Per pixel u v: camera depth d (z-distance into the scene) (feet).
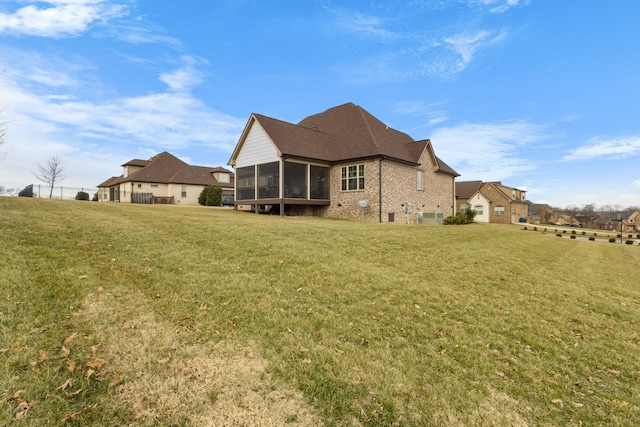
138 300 14.17
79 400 8.17
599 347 13.75
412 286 19.15
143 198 115.24
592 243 66.28
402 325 14.17
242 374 9.77
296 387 9.43
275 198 63.05
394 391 9.61
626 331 15.90
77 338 10.80
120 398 8.36
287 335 12.34
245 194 70.95
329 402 8.93
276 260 21.43
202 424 7.77
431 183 83.82
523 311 17.19
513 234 56.70
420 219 76.02
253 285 16.96
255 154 66.85
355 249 26.84
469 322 15.08
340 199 69.31
